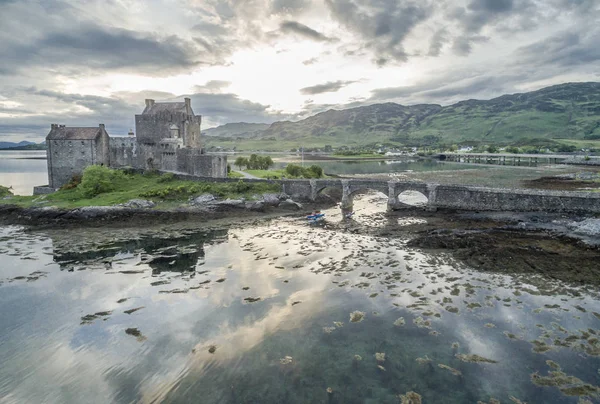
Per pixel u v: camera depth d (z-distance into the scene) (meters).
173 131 91.25
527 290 30.20
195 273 36.72
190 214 64.69
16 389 19.56
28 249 46.34
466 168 167.50
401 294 30.20
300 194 81.62
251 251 44.16
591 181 101.44
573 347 21.92
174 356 22.23
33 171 169.12
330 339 23.70
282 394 18.56
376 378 19.73
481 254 39.09
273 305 28.91
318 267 37.50
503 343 22.66
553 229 47.88
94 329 25.80
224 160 88.31
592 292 29.44
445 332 24.11
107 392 19.09
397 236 49.91
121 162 91.06
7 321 27.25
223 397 18.44
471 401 17.81
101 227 58.69
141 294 31.70
